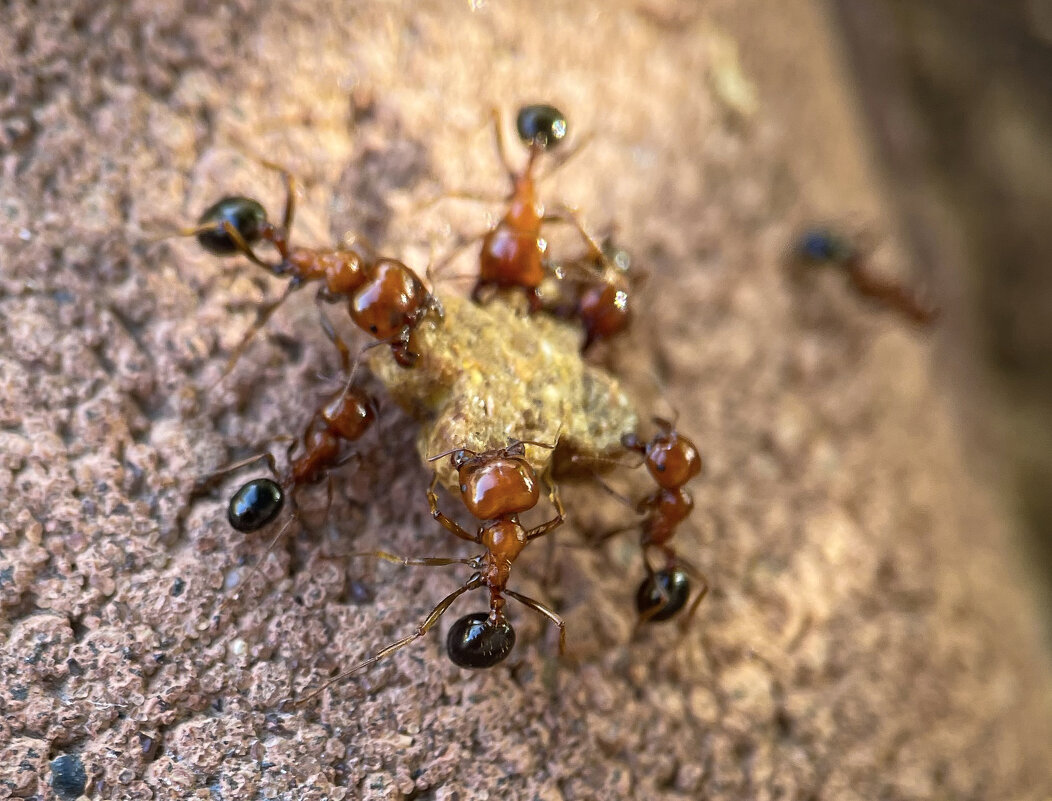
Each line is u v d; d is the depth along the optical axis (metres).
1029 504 0.07
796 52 0.06
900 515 0.05
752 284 0.05
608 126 0.05
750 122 0.05
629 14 0.05
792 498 0.05
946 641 0.05
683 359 0.05
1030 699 0.05
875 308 0.05
